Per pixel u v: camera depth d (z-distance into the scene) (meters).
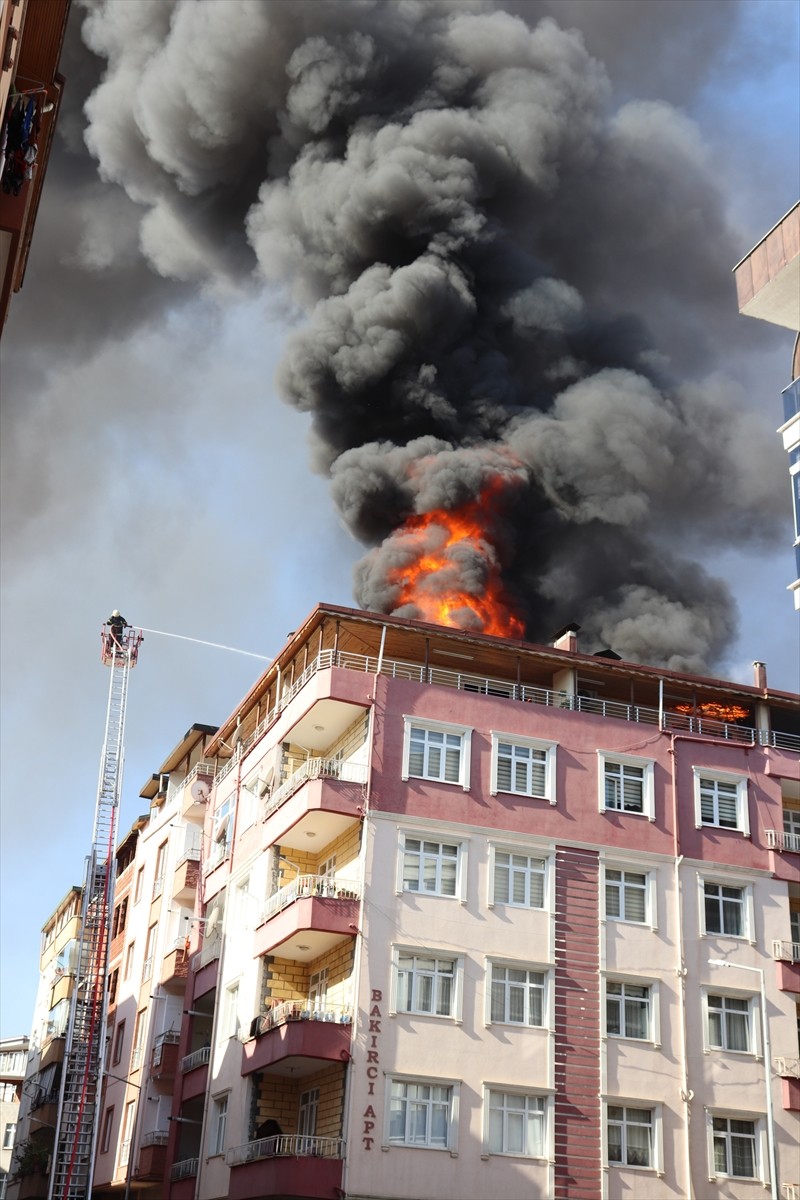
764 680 47.09
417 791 40.34
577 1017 38.84
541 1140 37.22
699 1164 38.12
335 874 41.31
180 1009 52.75
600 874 41.00
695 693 45.59
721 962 38.81
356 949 37.97
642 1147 38.00
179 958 50.91
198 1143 45.44
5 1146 83.69
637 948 40.38
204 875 50.31
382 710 41.09
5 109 22.36
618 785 42.59
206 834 51.47
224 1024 43.56
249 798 46.66
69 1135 55.81
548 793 41.62
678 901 41.31
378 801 39.88
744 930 41.84
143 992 55.12
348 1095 36.12
